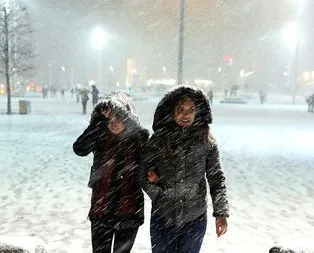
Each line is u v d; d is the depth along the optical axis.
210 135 3.46
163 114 3.38
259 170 10.30
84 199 7.27
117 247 3.67
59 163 10.45
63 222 6.08
